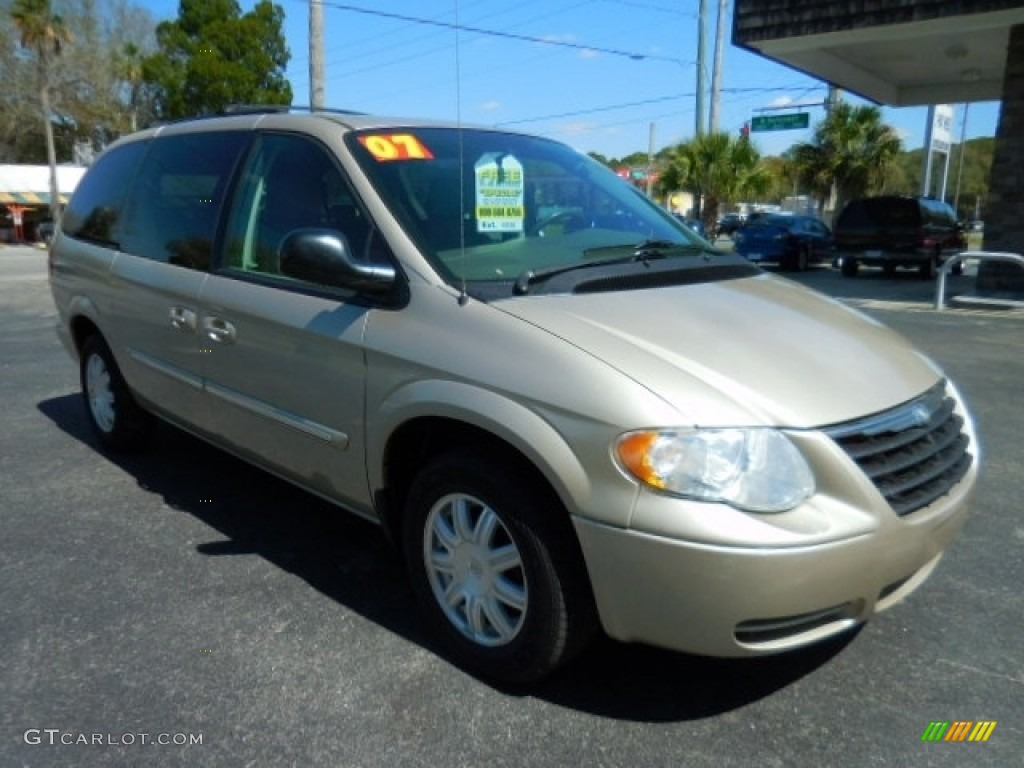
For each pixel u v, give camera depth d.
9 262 25.39
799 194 37.53
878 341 3.07
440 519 2.95
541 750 2.55
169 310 4.07
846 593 2.42
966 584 3.56
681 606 2.37
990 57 14.37
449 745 2.57
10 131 44.12
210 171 4.05
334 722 2.67
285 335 3.36
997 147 11.90
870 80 16.22
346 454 3.20
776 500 2.33
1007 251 11.97
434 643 3.11
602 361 2.51
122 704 2.75
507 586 2.76
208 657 3.01
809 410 2.46
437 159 3.49
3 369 7.64
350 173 3.32
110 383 4.93
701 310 2.93
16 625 3.21
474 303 2.82
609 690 2.84
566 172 3.89
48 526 4.11
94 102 42.97
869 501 2.43
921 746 2.58
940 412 2.85
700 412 2.38
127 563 3.73
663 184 26.02
